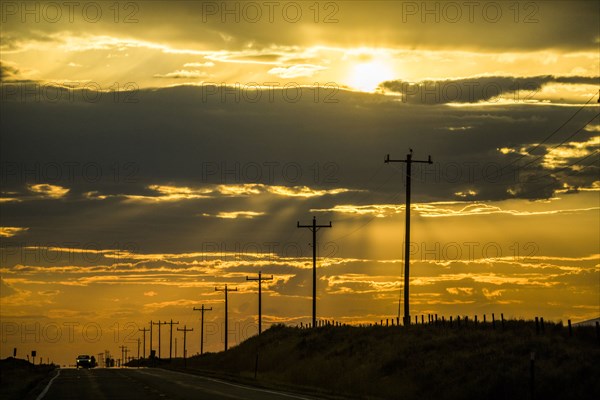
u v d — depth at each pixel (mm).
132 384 140750
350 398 105500
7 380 149875
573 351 101750
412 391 111500
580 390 87125
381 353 145250
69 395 110750
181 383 144250
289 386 132625
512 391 93625
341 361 157000
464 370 109938
